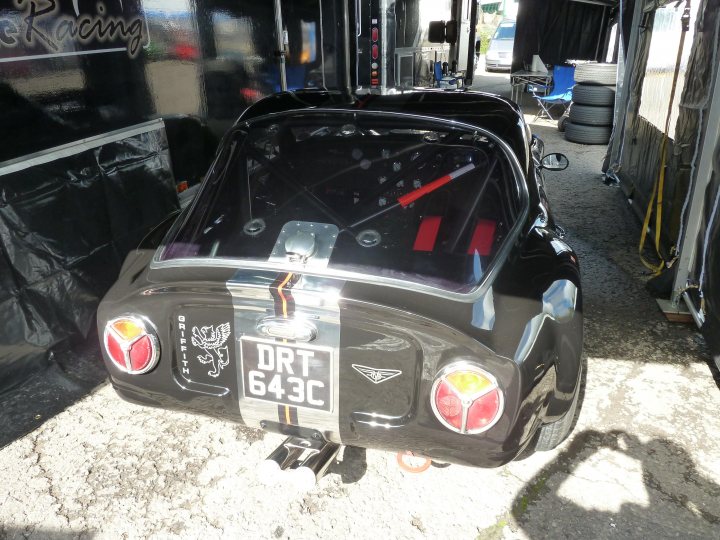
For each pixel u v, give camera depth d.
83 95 3.32
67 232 3.13
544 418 2.02
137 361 1.91
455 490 2.29
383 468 2.39
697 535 2.10
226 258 1.98
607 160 6.84
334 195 2.40
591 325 3.54
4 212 2.81
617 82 6.56
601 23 13.04
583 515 2.18
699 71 3.74
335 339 1.77
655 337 3.42
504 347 1.70
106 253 3.40
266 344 1.83
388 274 1.90
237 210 2.41
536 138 4.07
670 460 2.45
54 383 2.94
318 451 1.89
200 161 4.45
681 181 3.99
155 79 3.88
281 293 1.75
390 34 6.21
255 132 2.53
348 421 1.84
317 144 2.52
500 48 18.52
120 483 2.32
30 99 3.00
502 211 2.26
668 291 3.83
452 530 2.11
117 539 2.07
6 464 2.41
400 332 1.71
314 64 5.83
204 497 2.25
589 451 2.50
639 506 2.22
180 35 4.05
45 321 3.03
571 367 1.98
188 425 2.66
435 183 2.37
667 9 4.97
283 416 1.90
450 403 1.67
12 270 2.85
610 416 2.72
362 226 2.27
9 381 2.89
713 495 2.28
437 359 1.70
